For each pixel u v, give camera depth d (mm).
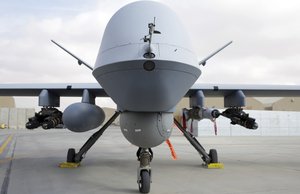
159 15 5121
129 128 5812
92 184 6125
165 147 15211
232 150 13938
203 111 7926
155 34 4824
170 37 4887
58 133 31875
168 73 4582
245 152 13016
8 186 5879
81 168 8203
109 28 5293
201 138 24219
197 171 7824
